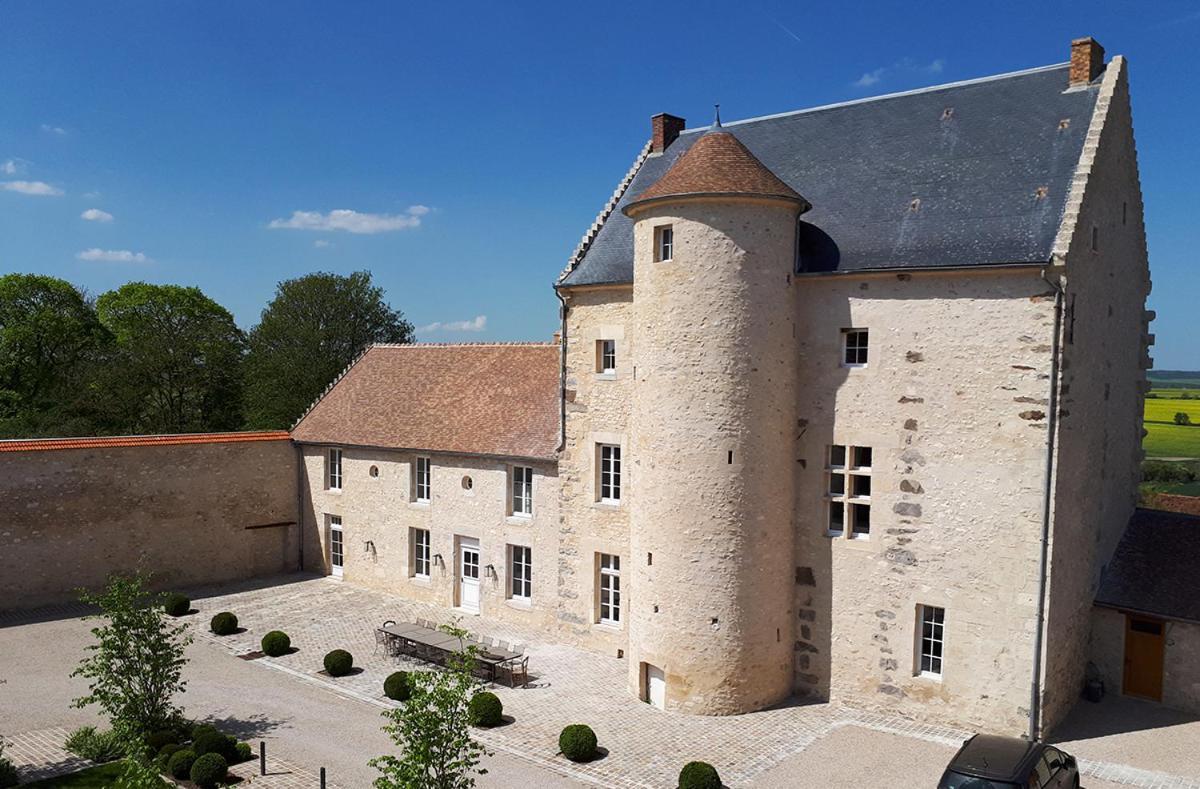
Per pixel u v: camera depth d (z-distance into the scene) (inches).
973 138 847.1
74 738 717.9
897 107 938.7
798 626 855.7
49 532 1193.4
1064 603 762.2
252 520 1397.6
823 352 830.5
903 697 792.9
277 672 949.8
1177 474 2295.8
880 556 802.2
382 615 1176.2
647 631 839.1
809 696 850.8
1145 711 812.0
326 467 1398.9
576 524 1029.8
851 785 665.0
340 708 840.3
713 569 807.1
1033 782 556.7
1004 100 863.1
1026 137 814.5
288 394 2182.6
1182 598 826.8
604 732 776.9
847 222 852.6
